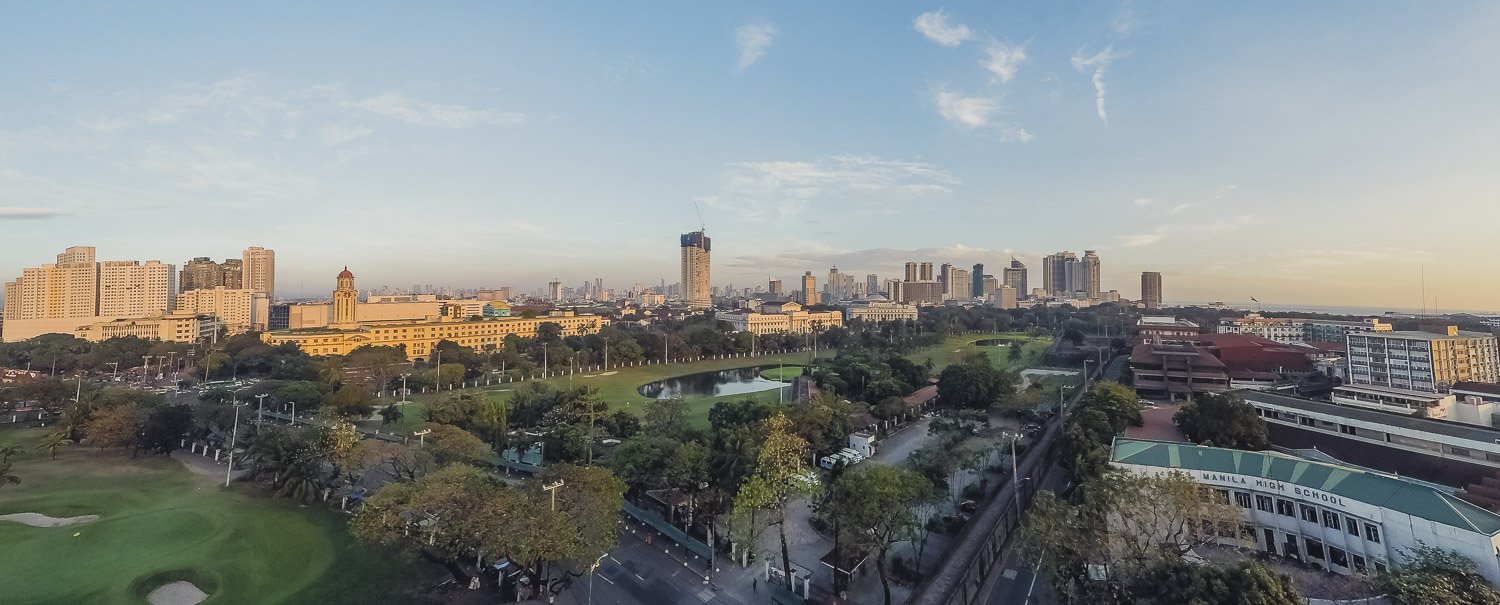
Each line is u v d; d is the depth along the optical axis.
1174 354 171.25
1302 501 71.88
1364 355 172.00
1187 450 83.31
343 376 187.50
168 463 113.50
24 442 128.12
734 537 79.94
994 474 108.94
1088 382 199.62
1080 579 55.66
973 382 160.25
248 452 99.81
